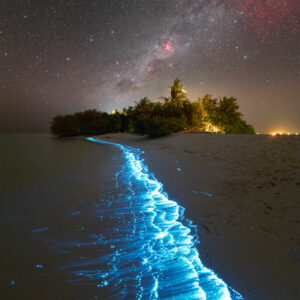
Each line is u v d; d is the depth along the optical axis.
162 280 1.99
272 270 2.04
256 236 2.64
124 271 2.15
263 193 3.95
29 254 2.49
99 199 4.41
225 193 4.18
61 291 1.89
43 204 4.20
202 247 2.49
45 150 16.61
